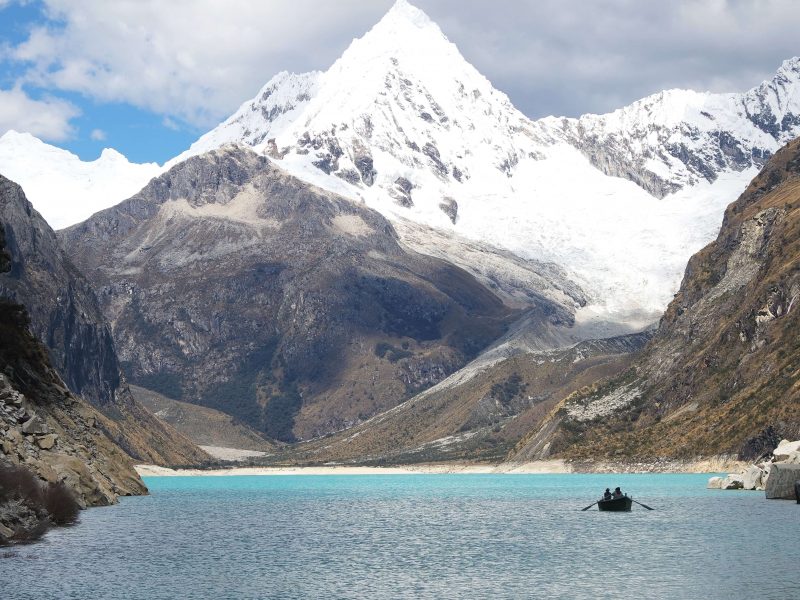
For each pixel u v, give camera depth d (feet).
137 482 647.97
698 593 297.94
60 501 419.74
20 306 543.39
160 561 352.69
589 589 307.17
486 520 511.40
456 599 295.07
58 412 544.62
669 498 611.88
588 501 638.94
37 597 289.33
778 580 315.37
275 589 308.60
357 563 358.23
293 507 620.90
